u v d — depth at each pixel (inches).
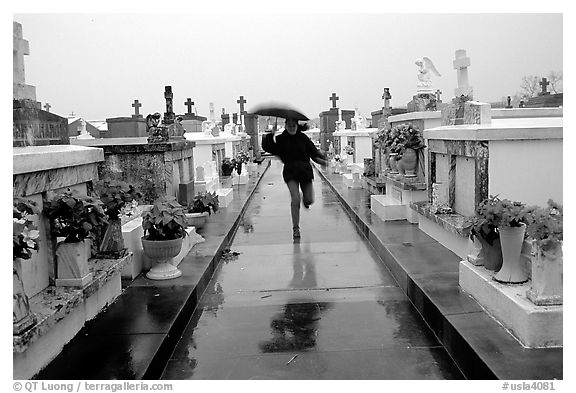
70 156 162.1
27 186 140.1
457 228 210.5
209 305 198.1
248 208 447.5
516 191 197.0
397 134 315.6
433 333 165.3
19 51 171.0
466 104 231.8
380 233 279.9
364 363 145.6
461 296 171.8
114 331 154.2
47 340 133.6
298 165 309.3
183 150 337.4
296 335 166.6
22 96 172.7
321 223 363.3
